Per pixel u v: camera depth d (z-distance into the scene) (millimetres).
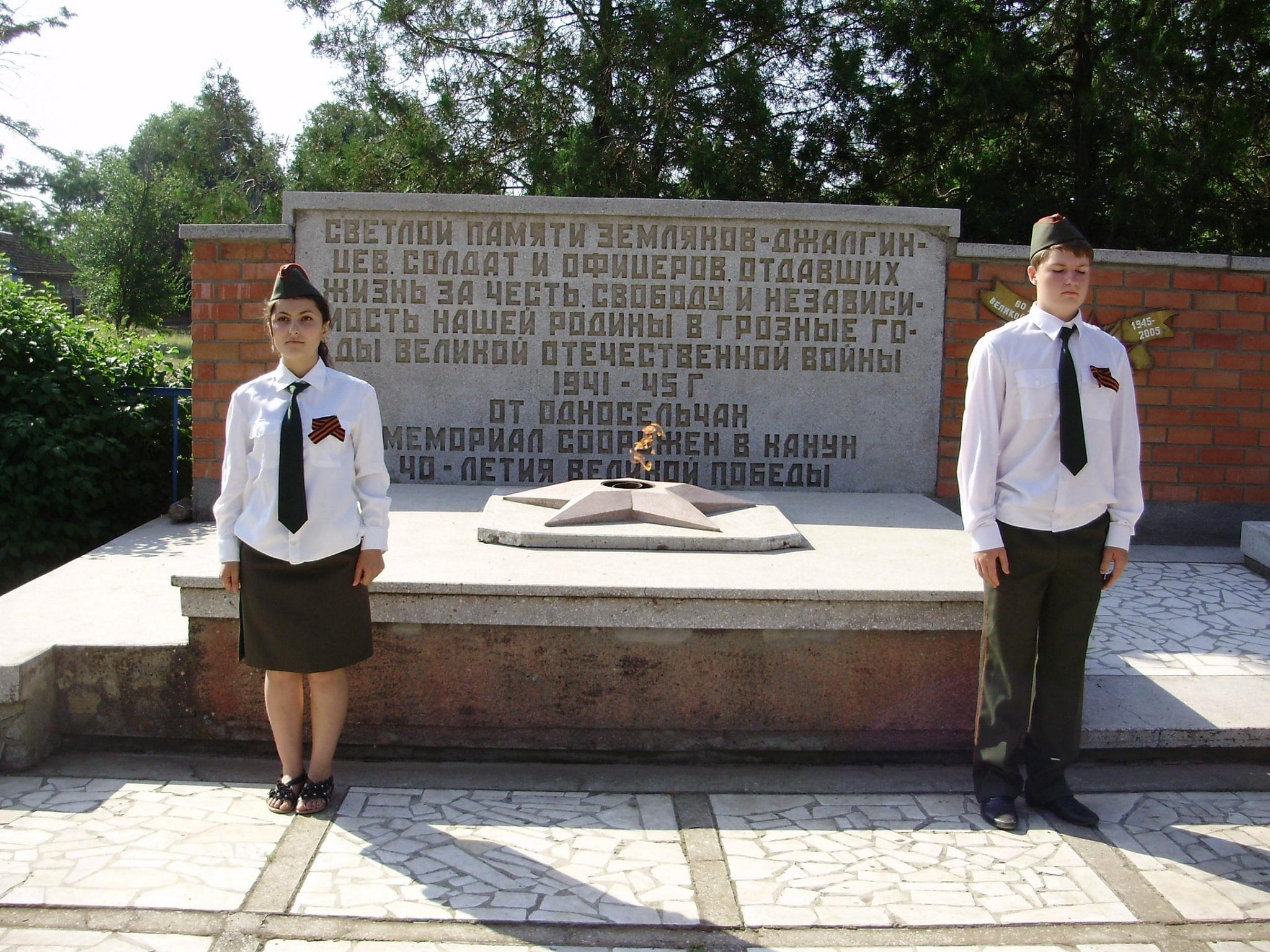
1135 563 6344
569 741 3967
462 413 6258
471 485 6137
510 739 3965
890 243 6230
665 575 3982
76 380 6602
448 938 2764
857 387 6293
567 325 6207
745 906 2955
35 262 39531
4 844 3201
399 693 3936
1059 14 11836
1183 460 6742
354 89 14227
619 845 3301
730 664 3938
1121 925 2896
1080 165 11508
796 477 6316
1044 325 3402
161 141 18969
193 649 3934
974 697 3988
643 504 4637
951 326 6293
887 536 4805
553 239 6160
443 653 3920
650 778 3830
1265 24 10273
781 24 12812
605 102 12625
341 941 2732
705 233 6172
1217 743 3992
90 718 3982
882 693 3973
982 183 11570
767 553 4387
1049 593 3443
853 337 6270
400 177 14008
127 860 3115
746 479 6305
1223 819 3541
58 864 3078
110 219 29938
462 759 3967
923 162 12656
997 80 10945
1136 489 3424
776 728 3973
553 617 3852
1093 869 3195
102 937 2725
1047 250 3381
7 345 6480
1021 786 3590
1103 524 3395
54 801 3527
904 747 4012
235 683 3949
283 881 3016
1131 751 4000
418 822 3422
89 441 6445
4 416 6281
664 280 6191
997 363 3395
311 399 3314
